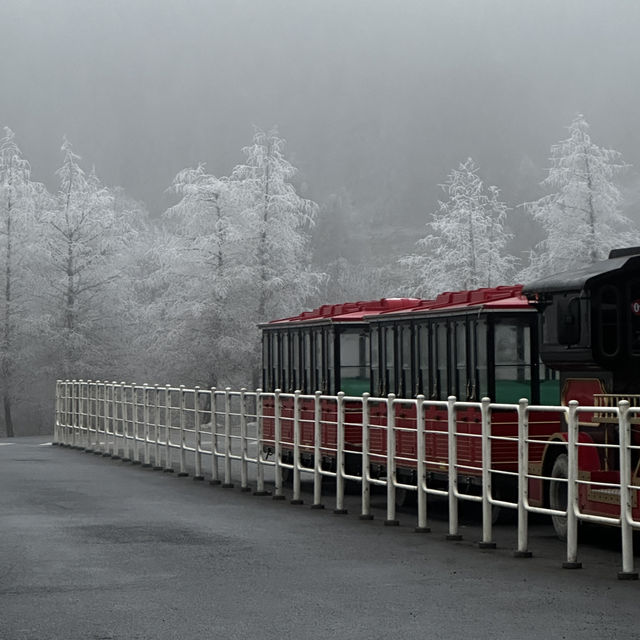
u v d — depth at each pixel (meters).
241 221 63.91
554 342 16.66
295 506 20.44
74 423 39.22
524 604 10.73
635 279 15.80
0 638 9.39
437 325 20.27
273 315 62.53
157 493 22.62
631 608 10.52
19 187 72.50
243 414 23.38
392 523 17.50
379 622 9.90
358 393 23.83
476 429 18.52
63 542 15.24
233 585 11.85
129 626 9.82
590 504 14.88
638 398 14.99
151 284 65.12
